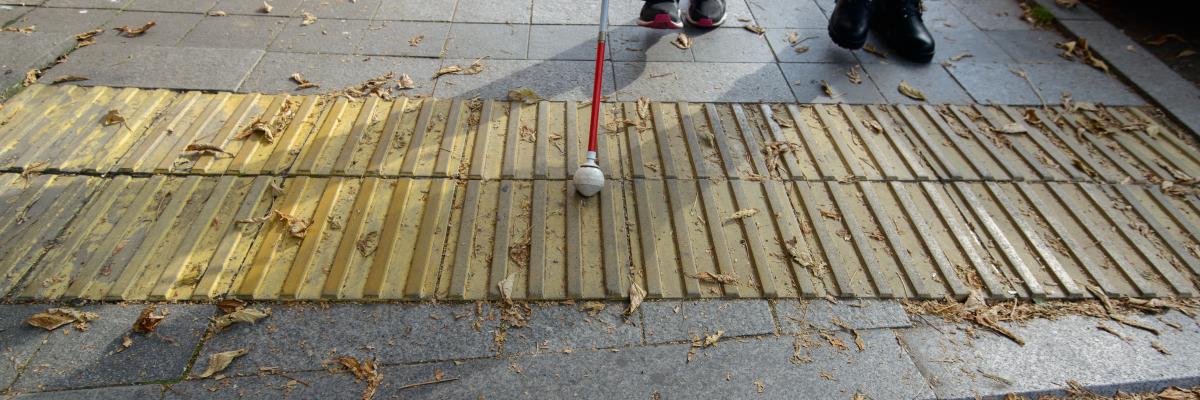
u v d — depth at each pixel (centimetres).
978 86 316
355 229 211
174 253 198
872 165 258
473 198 226
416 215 219
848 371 179
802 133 273
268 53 306
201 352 172
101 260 194
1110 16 384
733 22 361
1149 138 285
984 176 255
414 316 185
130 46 303
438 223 216
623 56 321
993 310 200
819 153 262
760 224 225
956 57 339
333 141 250
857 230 225
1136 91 319
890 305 199
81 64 286
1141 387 180
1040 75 327
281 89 281
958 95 308
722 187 240
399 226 214
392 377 169
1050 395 177
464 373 172
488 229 215
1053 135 284
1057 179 257
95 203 215
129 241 201
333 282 192
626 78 303
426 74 297
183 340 174
